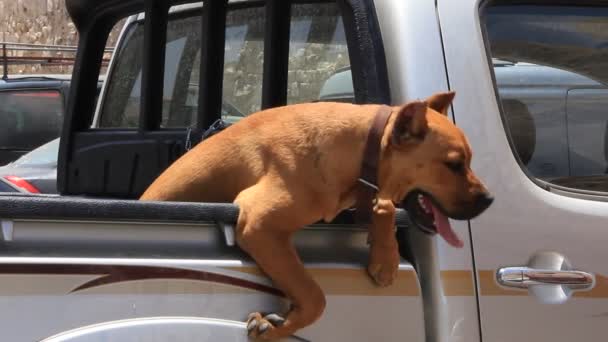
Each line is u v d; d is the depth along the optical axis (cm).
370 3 304
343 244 285
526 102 321
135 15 477
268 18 374
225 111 414
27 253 242
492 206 294
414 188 270
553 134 325
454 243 268
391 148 267
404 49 296
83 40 463
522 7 330
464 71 303
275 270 261
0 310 234
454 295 284
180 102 441
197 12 438
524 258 295
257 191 270
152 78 430
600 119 335
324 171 272
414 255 291
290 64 379
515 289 292
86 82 468
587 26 340
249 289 262
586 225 305
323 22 362
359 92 301
